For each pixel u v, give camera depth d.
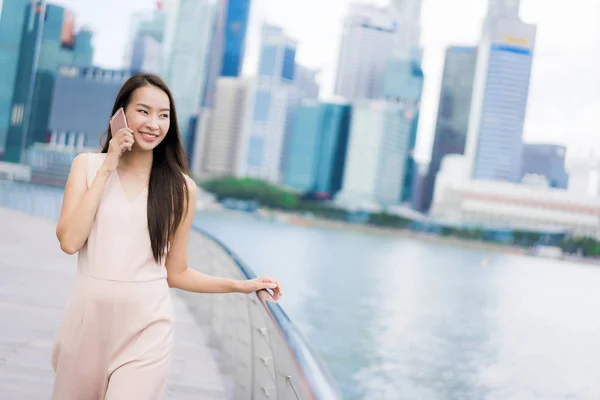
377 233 126.25
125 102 1.85
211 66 133.62
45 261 8.31
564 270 105.56
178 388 3.40
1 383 3.14
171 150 1.93
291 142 131.00
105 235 1.79
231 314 4.00
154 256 1.84
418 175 129.38
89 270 1.79
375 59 134.25
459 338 39.94
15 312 4.93
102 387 1.83
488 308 52.19
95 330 1.79
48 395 3.02
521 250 118.38
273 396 2.43
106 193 1.82
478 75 130.12
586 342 42.19
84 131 127.19
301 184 129.88
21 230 12.53
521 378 32.75
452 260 94.50
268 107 130.62
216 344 4.49
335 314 45.66
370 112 129.12
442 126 129.88
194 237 7.28
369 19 134.50
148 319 1.81
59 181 123.50
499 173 127.12
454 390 30.72
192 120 133.12
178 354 4.16
